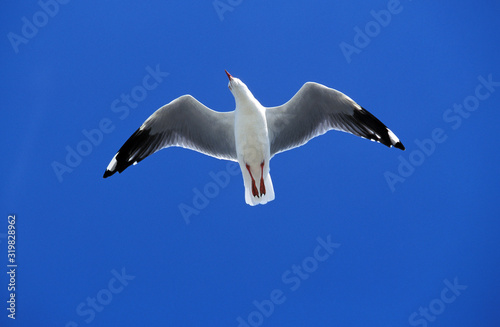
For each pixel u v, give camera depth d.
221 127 12.41
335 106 12.35
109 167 12.96
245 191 12.19
